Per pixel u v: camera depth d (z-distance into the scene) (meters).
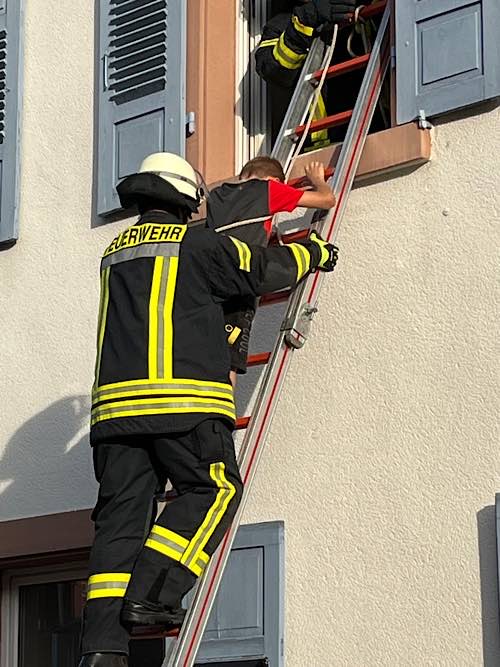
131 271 5.02
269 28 6.50
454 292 5.56
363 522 5.58
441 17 5.78
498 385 5.36
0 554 6.77
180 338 4.91
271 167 5.70
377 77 5.95
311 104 6.16
